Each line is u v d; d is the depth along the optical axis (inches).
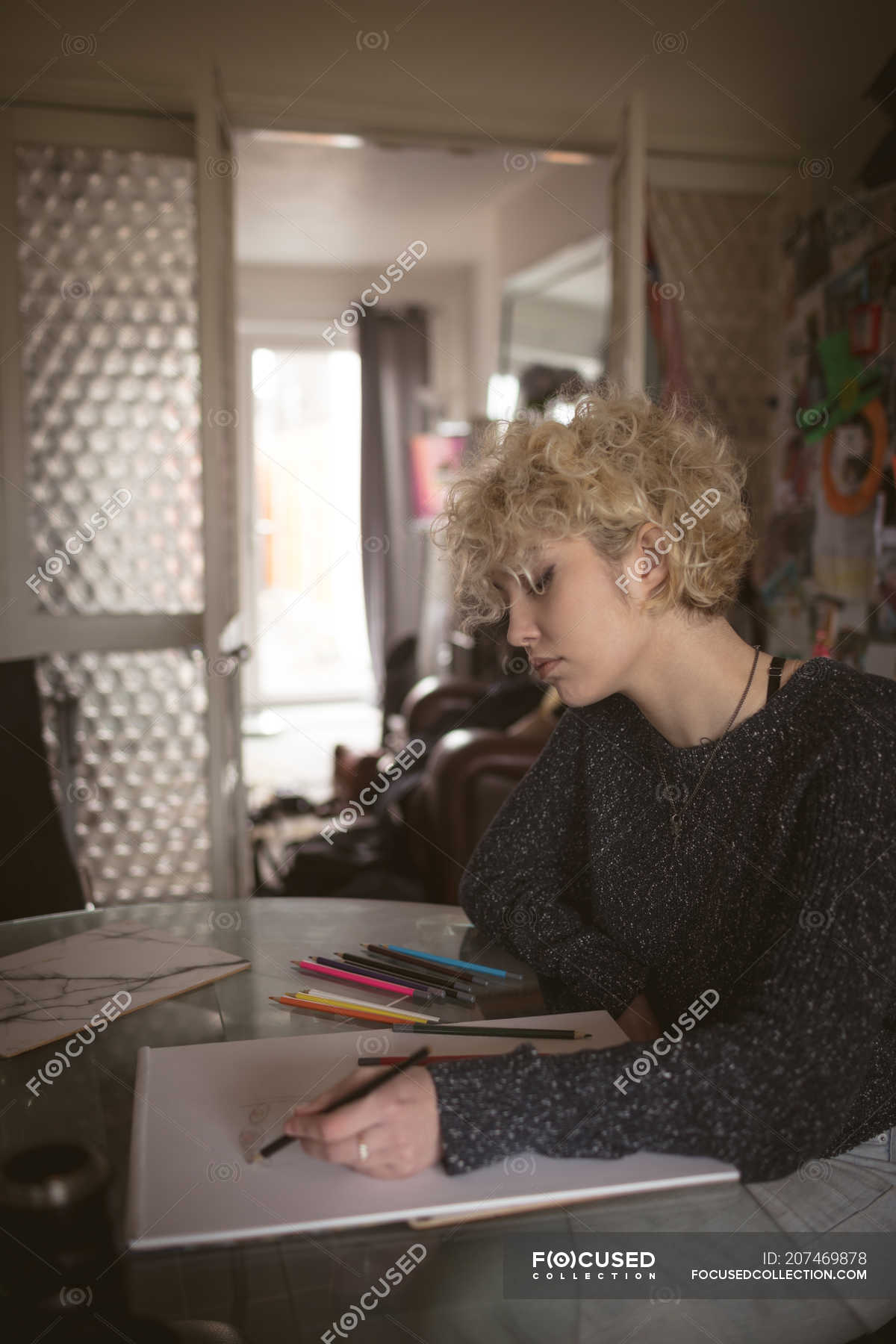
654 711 37.4
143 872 127.6
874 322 113.0
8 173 118.3
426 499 243.1
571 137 137.6
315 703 297.9
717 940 36.2
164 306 123.7
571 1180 27.9
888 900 30.4
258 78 123.0
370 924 48.1
